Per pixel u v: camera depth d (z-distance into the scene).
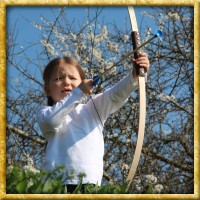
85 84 3.91
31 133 8.47
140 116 3.74
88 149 3.88
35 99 8.51
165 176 8.38
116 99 4.02
